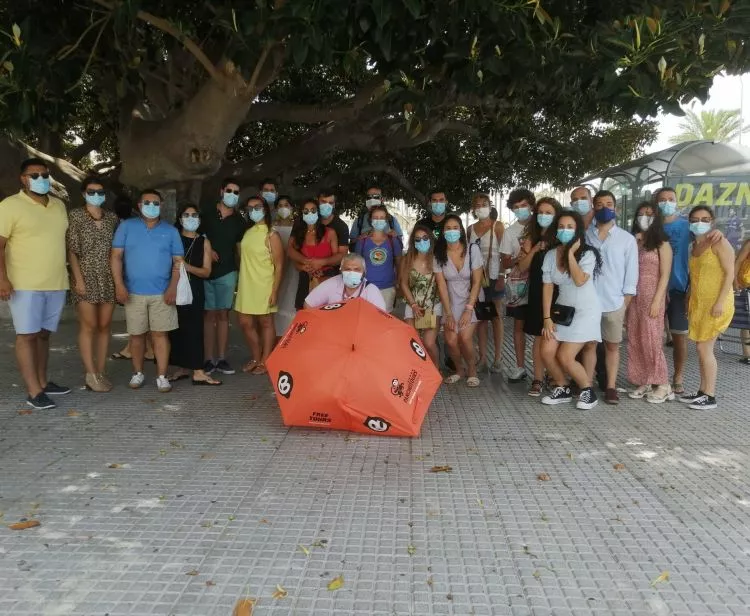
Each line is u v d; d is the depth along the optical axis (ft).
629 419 17.11
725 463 13.78
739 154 32.09
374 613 8.30
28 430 15.70
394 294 20.93
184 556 9.65
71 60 17.11
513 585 8.97
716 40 15.26
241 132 45.27
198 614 8.20
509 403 18.76
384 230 20.52
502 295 21.98
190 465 13.47
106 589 8.73
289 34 14.52
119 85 19.13
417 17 13.25
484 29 15.69
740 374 22.65
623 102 16.63
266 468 13.35
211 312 22.03
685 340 19.89
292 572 9.24
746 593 8.80
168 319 19.38
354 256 16.97
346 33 15.35
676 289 19.77
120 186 32.89
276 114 30.04
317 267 20.84
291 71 33.22
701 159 33.30
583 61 16.20
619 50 15.26
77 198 31.22
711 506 11.60
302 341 15.69
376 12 13.42
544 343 18.04
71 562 9.43
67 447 14.51
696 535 10.48
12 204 16.72
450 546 10.07
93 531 10.42
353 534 10.42
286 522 10.84
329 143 34.76
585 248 17.11
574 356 17.84
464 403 18.75
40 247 17.13
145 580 8.96
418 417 15.26
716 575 9.27
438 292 20.01
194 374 20.54
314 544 10.07
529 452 14.49
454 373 22.34
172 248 19.19
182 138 20.39
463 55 16.02
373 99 27.40
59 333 30.17
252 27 14.67
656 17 14.62
